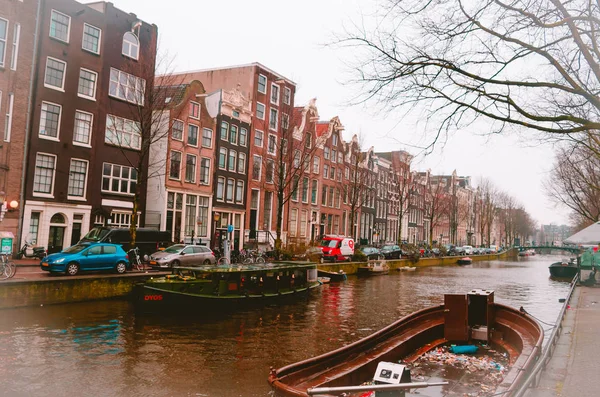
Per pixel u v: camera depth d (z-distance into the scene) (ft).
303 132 146.20
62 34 85.10
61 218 84.58
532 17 19.08
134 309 52.80
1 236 72.95
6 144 76.28
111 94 92.99
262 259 100.94
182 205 108.78
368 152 193.67
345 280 103.91
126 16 95.61
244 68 133.90
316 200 159.84
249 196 129.80
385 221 212.43
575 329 34.12
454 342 40.16
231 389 30.22
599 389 19.54
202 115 113.80
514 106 20.02
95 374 32.12
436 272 141.08
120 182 94.43
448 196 251.19
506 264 201.77
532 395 18.79
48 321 46.96
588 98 19.58
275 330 49.44
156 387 30.12
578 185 98.32
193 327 48.85
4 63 76.13
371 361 29.73
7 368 32.50
